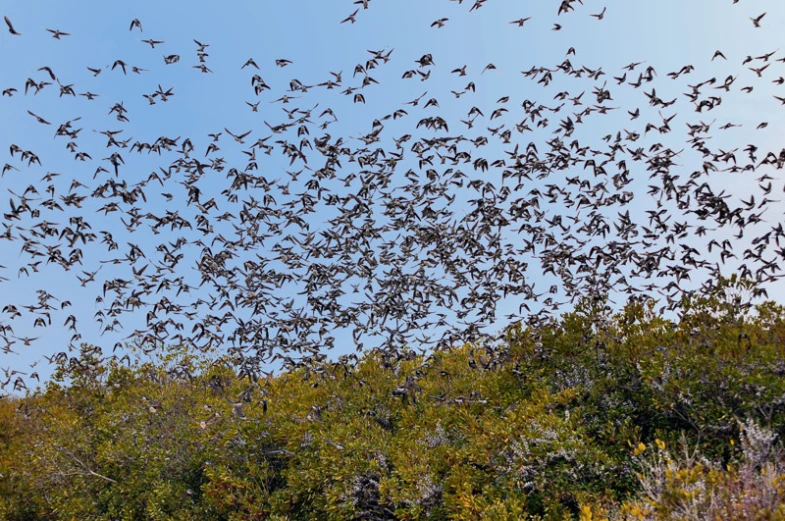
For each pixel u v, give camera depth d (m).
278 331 17.50
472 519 10.88
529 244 18.53
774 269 14.45
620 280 16.67
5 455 19.53
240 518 14.10
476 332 16.92
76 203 16.67
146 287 17.98
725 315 14.59
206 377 19.62
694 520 7.96
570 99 16.86
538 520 10.73
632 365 13.31
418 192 18.73
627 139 17.12
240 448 15.62
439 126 17.06
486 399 14.55
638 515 8.41
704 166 16.39
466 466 12.14
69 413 20.05
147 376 20.89
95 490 17.58
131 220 17.52
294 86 15.88
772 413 11.24
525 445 11.56
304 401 16.42
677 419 12.18
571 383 13.89
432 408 14.89
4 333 17.25
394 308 18.03
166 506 15.80
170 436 17.42
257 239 18.53
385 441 14.30
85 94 15.66
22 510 17.73
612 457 11.27
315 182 18.38
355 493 13.23
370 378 17.20
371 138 17.67
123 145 16.70
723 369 11.78
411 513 12.00
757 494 8.07
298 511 14.34
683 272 16.64
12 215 16.38
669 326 14.19
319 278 18.69
